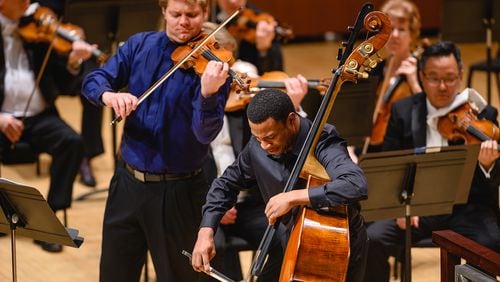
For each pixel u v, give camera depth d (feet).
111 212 32.60
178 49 31.68
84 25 48.96
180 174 31.89
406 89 44.04
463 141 38.34
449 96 38.17
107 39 49.65
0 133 45.88
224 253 36.60
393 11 44.70
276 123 27.27
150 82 31.78
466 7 53.93
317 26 82.79
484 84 68.39
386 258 37.76
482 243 37.04
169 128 31.45
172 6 31.22
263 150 29.07
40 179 52.75
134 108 30.55
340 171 26.76
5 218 31.07
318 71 73.31
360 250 28.89
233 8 50.14
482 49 78.23
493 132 37.93
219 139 38.34
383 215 34.30
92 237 45.21
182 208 31.94
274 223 27.40
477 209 38.22
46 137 46.19
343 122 39.70
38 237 30.91
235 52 36.88
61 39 46.88
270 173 28.78
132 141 31.83
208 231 29.25
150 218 32.07
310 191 26.48
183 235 32.17
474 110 38.63
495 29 54.95
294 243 27.50
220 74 29.35
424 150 33.32
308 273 27.04
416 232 38.22
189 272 32.53
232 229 37.65
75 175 45.80
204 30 35.47
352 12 82.74
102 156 57.26
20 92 46.70
